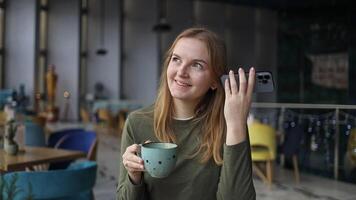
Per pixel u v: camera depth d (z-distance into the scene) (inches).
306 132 226.4
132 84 619.8
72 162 148.1
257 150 193.0
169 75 43.2
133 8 618.5
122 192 42.4
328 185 192.7
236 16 631.2
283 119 243.8
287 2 485.4
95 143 149.3
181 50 42.4
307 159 223.0
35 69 525.3
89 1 604.7
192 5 617.9
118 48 611.2
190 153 43.3
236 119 39.0
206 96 45.0
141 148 38.4
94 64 610.5
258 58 624.1
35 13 524.4
